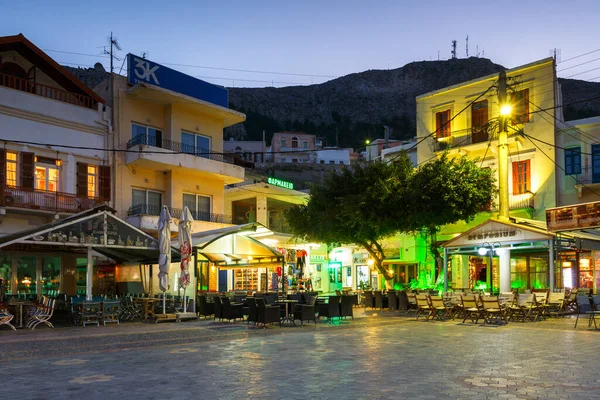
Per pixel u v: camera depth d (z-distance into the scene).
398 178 24.77
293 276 35.03
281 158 95.69
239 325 18.20
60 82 27.22
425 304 19.94
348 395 7.54
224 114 34.00
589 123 27.56
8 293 23.58
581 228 18.89
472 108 32.00
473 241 22.86
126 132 29.59
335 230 27.12
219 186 34.53
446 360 10.34
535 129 29.31
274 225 40.19
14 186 23.86
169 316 19.70
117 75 29.50
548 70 29.02
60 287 25.72
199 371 9.44
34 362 10.57
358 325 17.69
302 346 12.60
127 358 10.99
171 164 29.80
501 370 9.27
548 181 28.70
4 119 24.05
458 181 24.36
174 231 30.25
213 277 31.41
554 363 9.93
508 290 22.39
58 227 17.78
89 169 27.52
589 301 17.80
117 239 19.19
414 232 28.88
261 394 7.66
